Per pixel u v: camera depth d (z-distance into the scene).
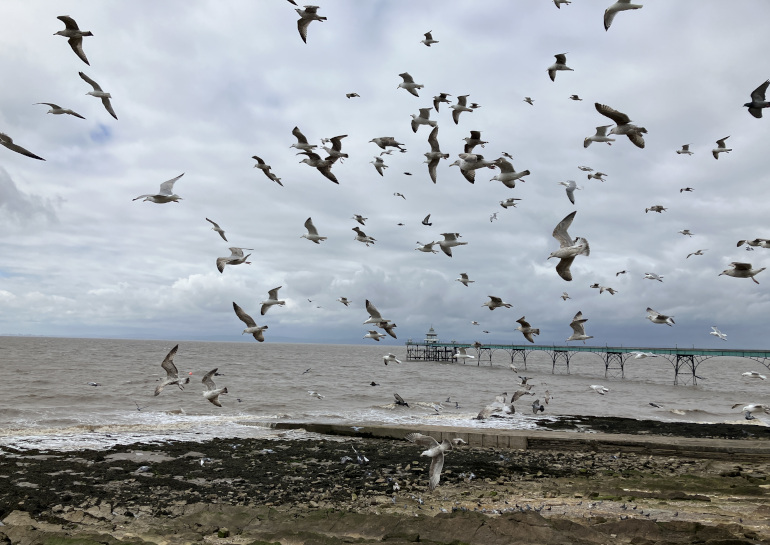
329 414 45.03
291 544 15.23
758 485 22.56
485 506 19.30
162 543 15.54
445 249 21.14
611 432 39.22
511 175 18.73
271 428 37.22
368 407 49.56
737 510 18.00
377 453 29.50
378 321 19.98
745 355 82.31
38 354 138.88
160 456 27.38
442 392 66.38
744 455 29.06
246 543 15.61
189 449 29.19
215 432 35.03
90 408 44.66
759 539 14.08
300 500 20.47
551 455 30.30
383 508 19.25
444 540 15.14
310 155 19.38
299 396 57.84
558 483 23.55
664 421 46.06
